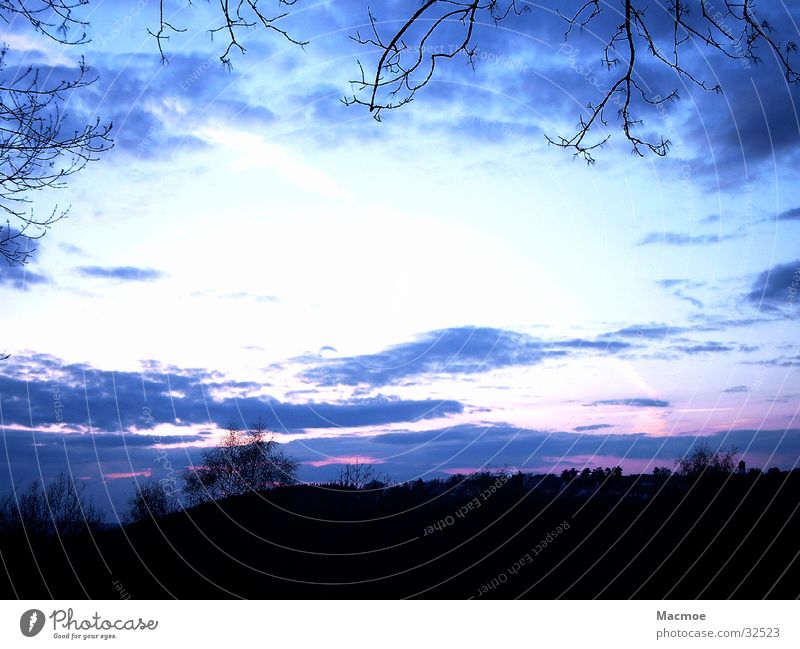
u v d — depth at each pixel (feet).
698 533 56.44
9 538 53.26
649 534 57.72
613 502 63.46
